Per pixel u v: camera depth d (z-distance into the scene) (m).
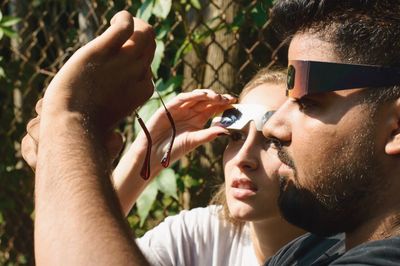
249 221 2.23
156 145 2.38
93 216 1.16
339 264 1.25
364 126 1.32
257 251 2.29
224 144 3.08
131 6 3.23
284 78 2.29
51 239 1.15
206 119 2.38
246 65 2.89
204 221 2.42
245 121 2.23
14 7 3.96
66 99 1.30
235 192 2.24
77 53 1.34
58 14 4.03
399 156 1.31
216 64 3.04
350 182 1.33
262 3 2.87
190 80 3.12
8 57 4.01
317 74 1.34
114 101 1.35
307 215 1.39
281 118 1.42
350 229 1.36
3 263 3.98
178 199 3.18
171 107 2.37
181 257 2.38
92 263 1.11
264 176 2.20
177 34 3.20
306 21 1.40
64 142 1.25
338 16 1.36
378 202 1.32
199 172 3.12
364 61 1.33
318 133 1.35
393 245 1.22
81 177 1.20
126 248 1.14
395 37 1.32
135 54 1.37
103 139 1.30
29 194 3.93
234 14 2.98
